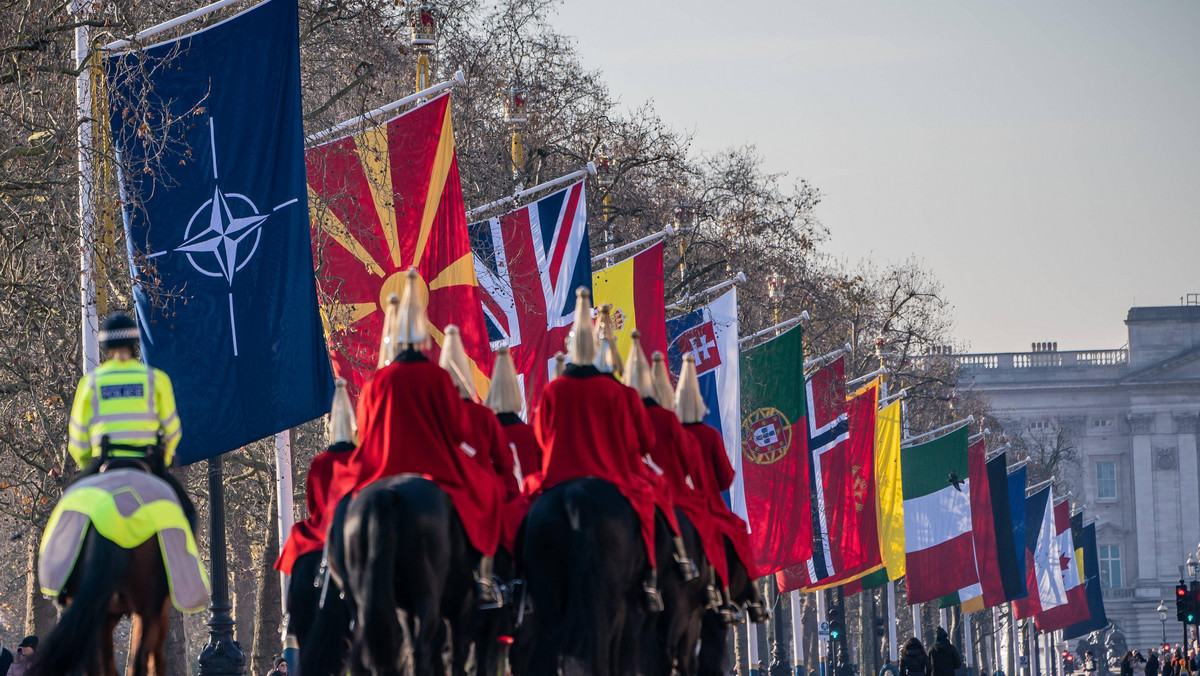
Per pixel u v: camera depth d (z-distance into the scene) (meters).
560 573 25.66
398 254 50.81
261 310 39.50
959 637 169.75
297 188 40.19
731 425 67.50
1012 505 127.81
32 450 60.47
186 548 24.92
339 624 25.50
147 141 40.22
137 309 39.31
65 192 50.56
